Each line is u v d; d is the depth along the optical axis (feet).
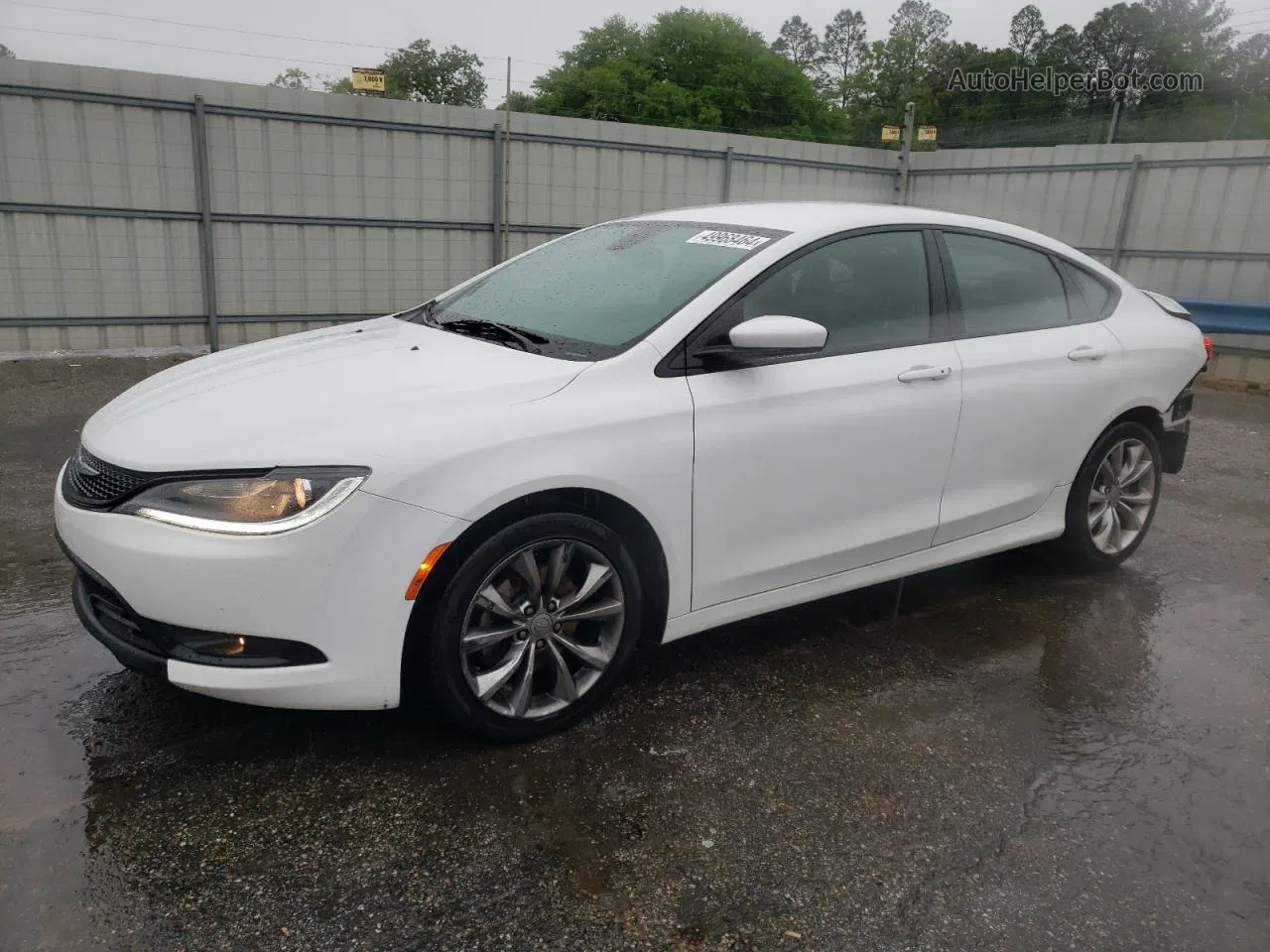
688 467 9.72
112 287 30.91
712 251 11.11
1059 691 11.16
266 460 8.11
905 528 11.76
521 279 12.40
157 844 7.85
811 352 10.78
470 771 9.02
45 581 13.08
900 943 7.13
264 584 7.95
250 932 6.97
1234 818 8.88
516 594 9.19
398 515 8.20
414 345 10.66
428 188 34.99
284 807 8.38
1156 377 14.28
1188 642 12.69
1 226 28.99
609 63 150.71
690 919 7.27
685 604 10.18
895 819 8.60
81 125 29.25
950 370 11.74
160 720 9.66
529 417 8.87
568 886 7.57
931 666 11.64
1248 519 18.39
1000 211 43.11
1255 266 36.24
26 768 8.78
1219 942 7.31
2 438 20.70
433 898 7.37
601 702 10.13
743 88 156.15
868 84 180.55
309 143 32.58
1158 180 38.14
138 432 8.82
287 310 33.81
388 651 8.41
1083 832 8.56
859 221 11.65
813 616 13.03
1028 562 15.48
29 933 6.84
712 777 9.10
